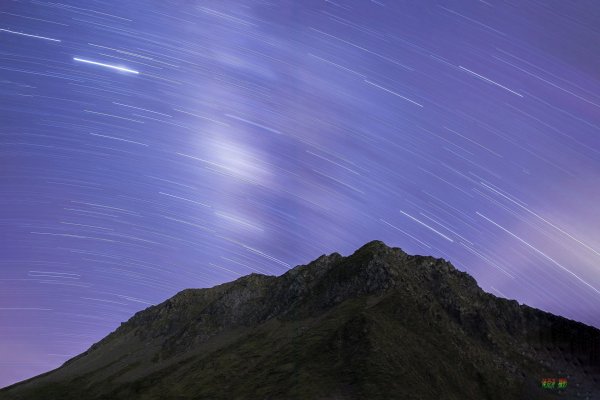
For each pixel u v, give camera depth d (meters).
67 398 184.38
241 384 141.38
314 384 126.75
